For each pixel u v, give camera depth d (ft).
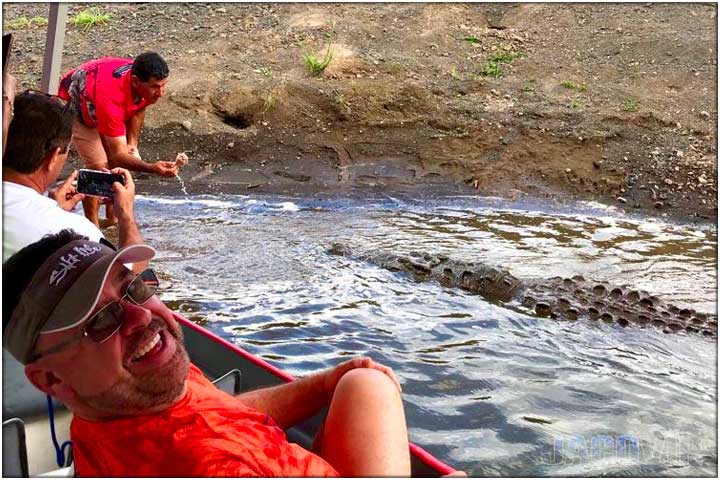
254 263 11.25
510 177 15.25
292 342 8.45
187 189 15.06
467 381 7.65
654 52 18.63
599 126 16.03
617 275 11.16
